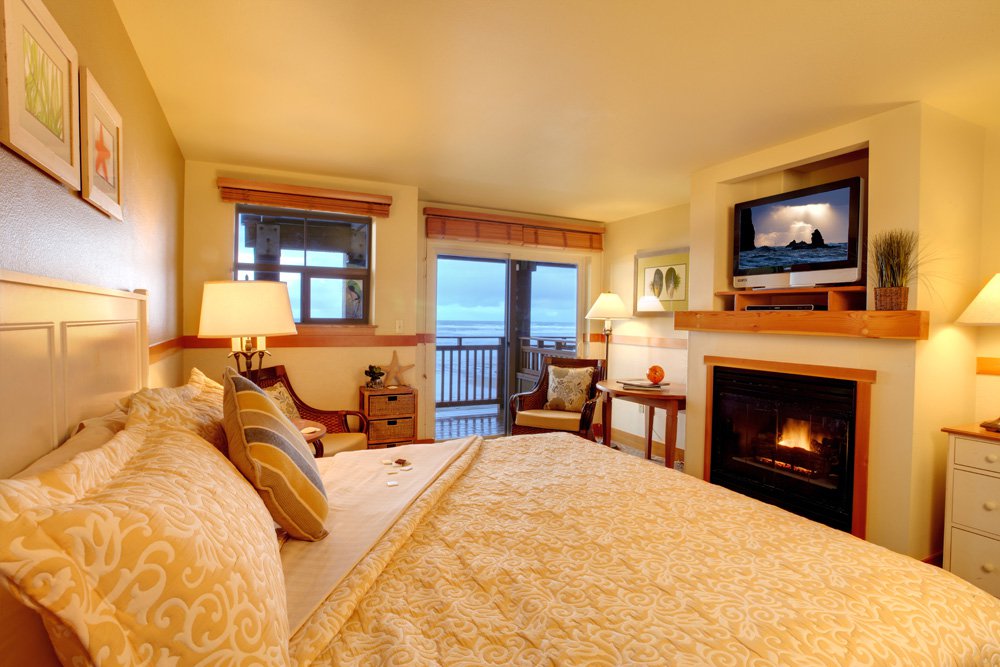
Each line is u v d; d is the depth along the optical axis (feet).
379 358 14.65
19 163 3.33
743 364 11.21
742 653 3.08
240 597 2.44
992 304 8.20
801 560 4.34
